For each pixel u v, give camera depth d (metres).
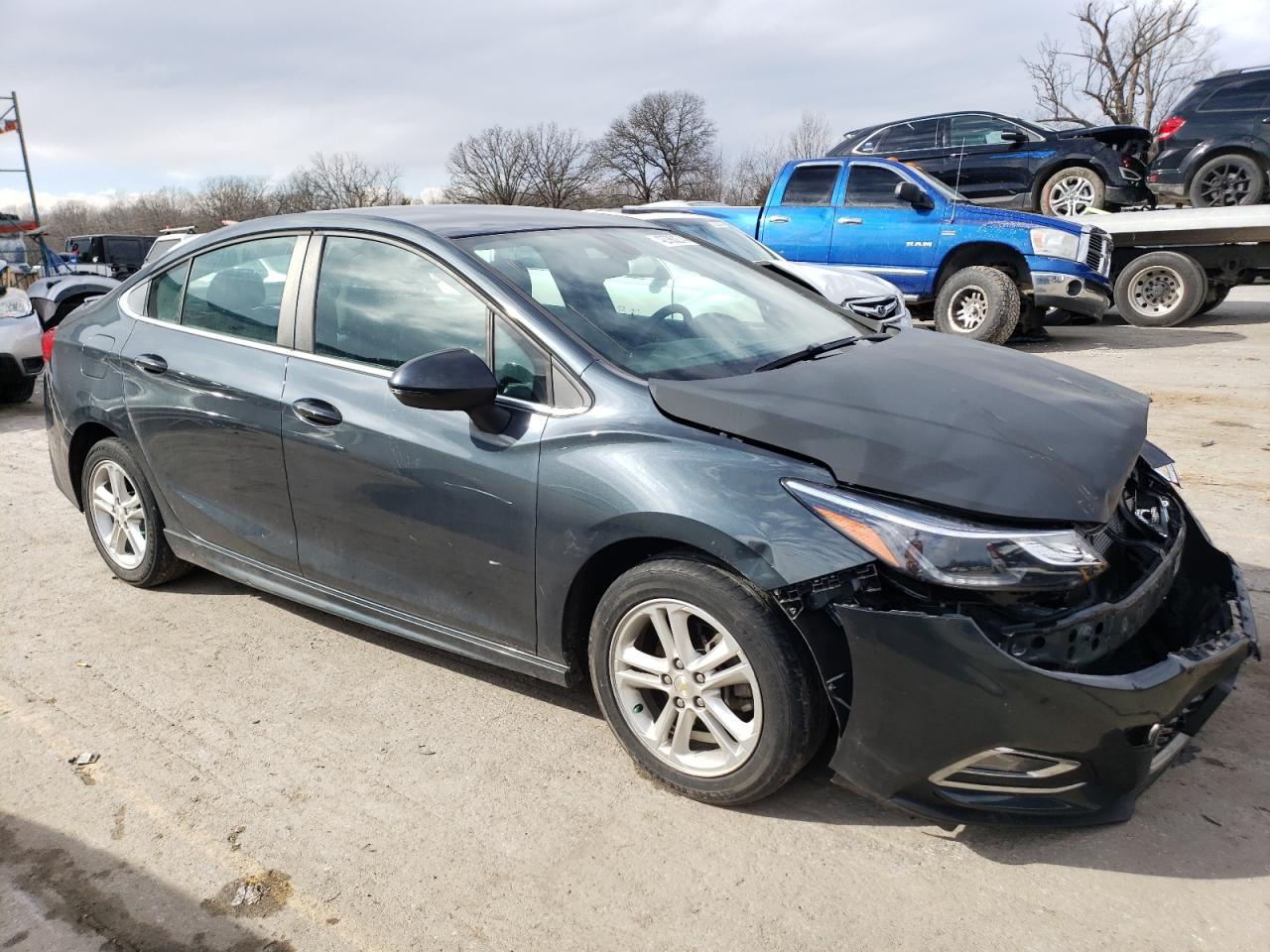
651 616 2.80
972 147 13.42
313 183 58.44
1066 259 10.34
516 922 2.42
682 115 67.19
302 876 2.61
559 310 3.11
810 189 11.50
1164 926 2.31
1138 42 41.69
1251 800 2.76
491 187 63.44
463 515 3.08
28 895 2.57
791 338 3.49
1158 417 7.42
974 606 2.37
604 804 2.86
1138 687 2.35
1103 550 2.58
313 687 3.60
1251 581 4.20
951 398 2.86
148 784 3.03
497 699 3.48
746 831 2.72
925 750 2.43
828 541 2.45
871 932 2.34
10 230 19.42
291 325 3.62
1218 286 12.57
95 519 4.60
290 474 3.56
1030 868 2.54
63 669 3.79
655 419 2.77
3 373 9.06
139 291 4.32
